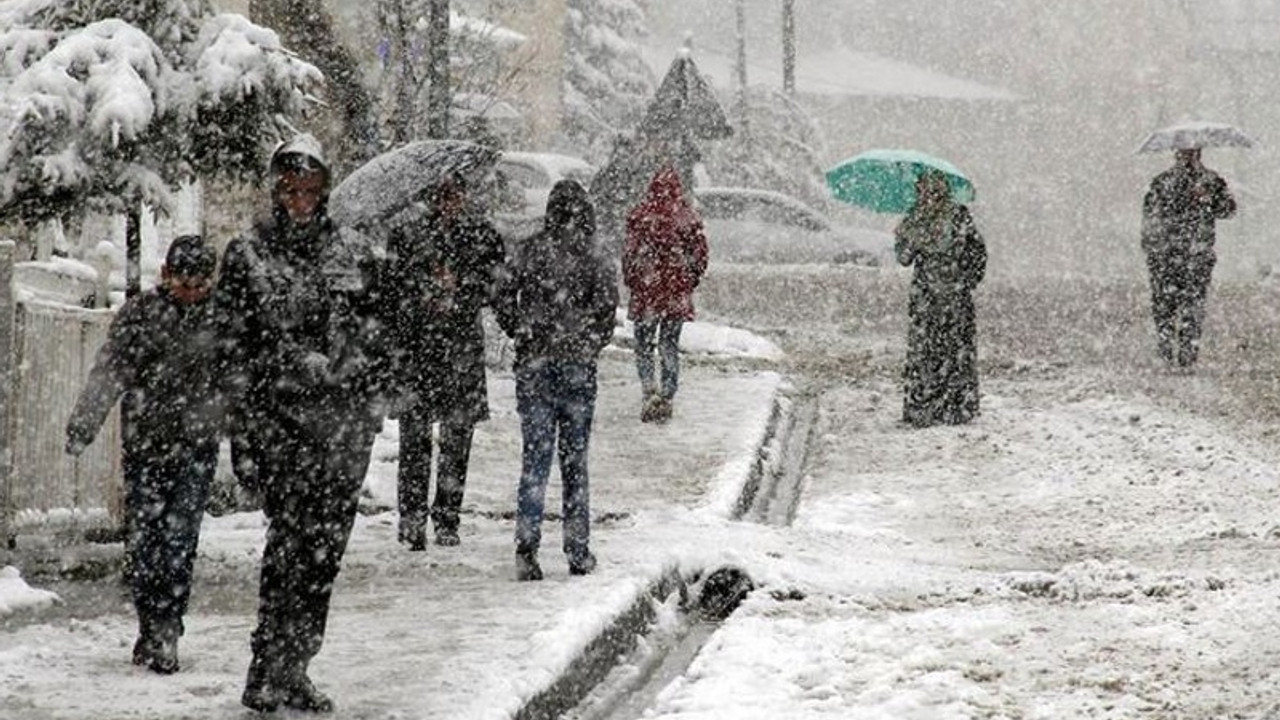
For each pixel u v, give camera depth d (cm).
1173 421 3847
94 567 2356
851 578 2352
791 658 1923
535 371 2262
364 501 2898
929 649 1952
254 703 1598
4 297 2236
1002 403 4212
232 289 1623
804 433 3991
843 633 2047
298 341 1612
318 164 1648
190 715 1591
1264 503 3006
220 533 2647
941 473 3384
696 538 2559
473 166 2128
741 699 1767
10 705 1623
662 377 3831
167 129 2608
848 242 8331
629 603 2122
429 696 1647
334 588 2216
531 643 1850
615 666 2002
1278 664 1828
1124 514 2966
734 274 7062
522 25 10031
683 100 5678
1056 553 2661
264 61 2620
